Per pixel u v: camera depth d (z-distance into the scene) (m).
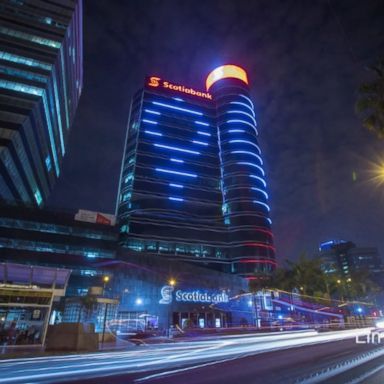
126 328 55.00
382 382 9.49
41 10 92.75
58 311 45.12
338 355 16.47
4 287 24.92
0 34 83.12
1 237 60.34
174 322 67.06
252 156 132.62
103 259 65.25
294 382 9.80
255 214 118.06
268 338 34.50
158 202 111.50
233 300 79.62
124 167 122.75
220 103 148.25
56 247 64.38
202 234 111.88
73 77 115.75
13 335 25.20
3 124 71.62
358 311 93.75
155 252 101.69
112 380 10.38
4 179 72.19
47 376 11.24
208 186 125.12
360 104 23.55
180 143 129.25
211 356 17.59
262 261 108.25
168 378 10.69
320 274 73.31
